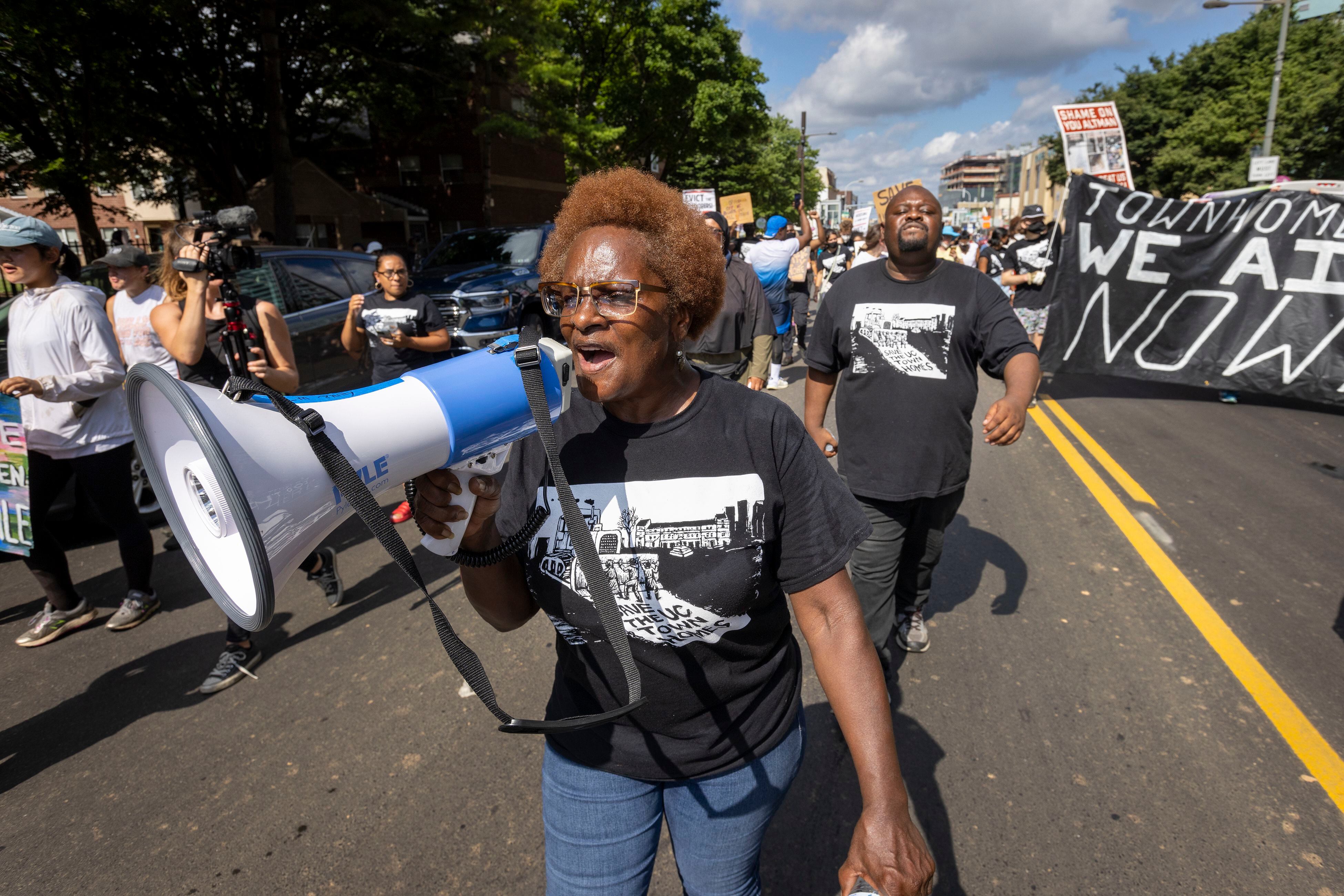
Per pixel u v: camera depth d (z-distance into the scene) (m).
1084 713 2.56
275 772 2.38
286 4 14.03
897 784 0.97
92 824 2.19
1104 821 2.09
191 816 2.21
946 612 3.26
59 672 3.00
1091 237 6.94
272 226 17.11
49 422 3.05
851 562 2.51
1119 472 5.11
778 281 7.27
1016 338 2.21
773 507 1.04
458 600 3.52
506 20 15.72
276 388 2.98
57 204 16.52
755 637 1.12
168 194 21.11
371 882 1.96
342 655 3.06
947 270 2.34
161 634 3.28
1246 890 1.86
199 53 15.80
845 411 2.44
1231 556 3.79
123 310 3.57
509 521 1.11
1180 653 2.91
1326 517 4.30
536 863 2.01
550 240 1.09
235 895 1.93
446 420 0.86
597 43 27.14
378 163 26.66
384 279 4.18
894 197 2.32
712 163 41.47
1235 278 6.72
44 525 3.17
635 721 1.14
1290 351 6.63
